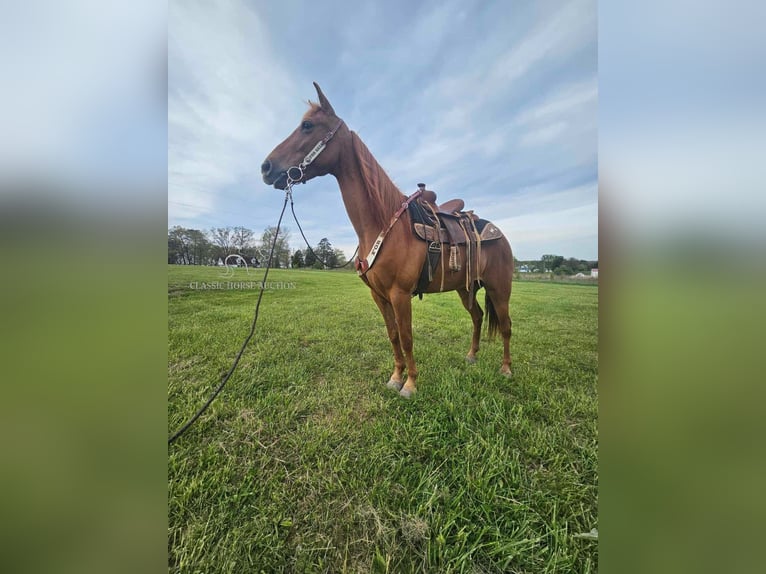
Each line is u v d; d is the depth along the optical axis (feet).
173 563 3.51
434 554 3.59
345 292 20.06
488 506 4.10
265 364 8.82
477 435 5.46
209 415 6.19
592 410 6.47
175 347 9.89
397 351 7.66
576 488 4.45
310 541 3.78
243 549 3.68
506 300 8.61
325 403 6.81
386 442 5.41
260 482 4.62
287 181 6.34
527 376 8.11
